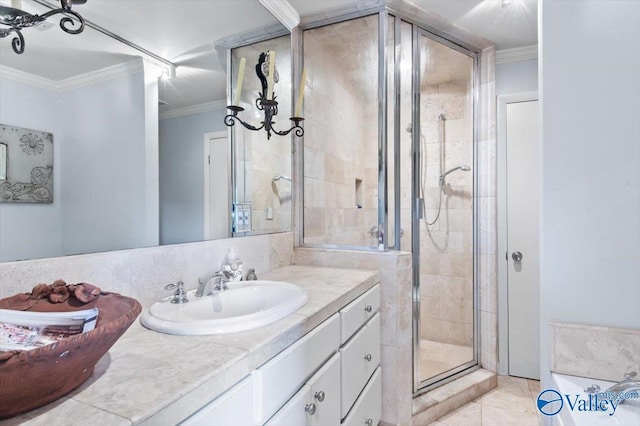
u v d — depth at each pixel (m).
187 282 1.30
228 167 1.60
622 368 1.15
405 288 1.81
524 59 2.46
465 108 2.50
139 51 1.18
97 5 1.05
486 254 2.50
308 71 2.16
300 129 1.96
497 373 2.46
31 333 0.61
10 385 0.46
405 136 2.10
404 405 1.79
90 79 1.03
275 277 1.64
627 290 1.17
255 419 0.78
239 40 1.65
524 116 2.45
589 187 1.20
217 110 1.53
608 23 1.17
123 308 0.70
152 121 1.23
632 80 1.15
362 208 1.98
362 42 2.01
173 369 0.67
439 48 2.30
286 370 0.90
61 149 0.95
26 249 0.86
